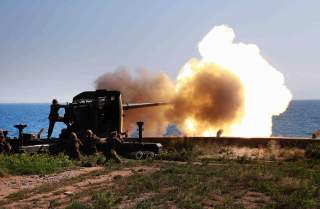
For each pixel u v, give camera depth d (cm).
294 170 1397
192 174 1334
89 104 2095
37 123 13900
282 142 2216
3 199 1116
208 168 1459
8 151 1827
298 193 1038
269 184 1143
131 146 1997
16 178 1418
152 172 1430
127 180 1271
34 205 1012
